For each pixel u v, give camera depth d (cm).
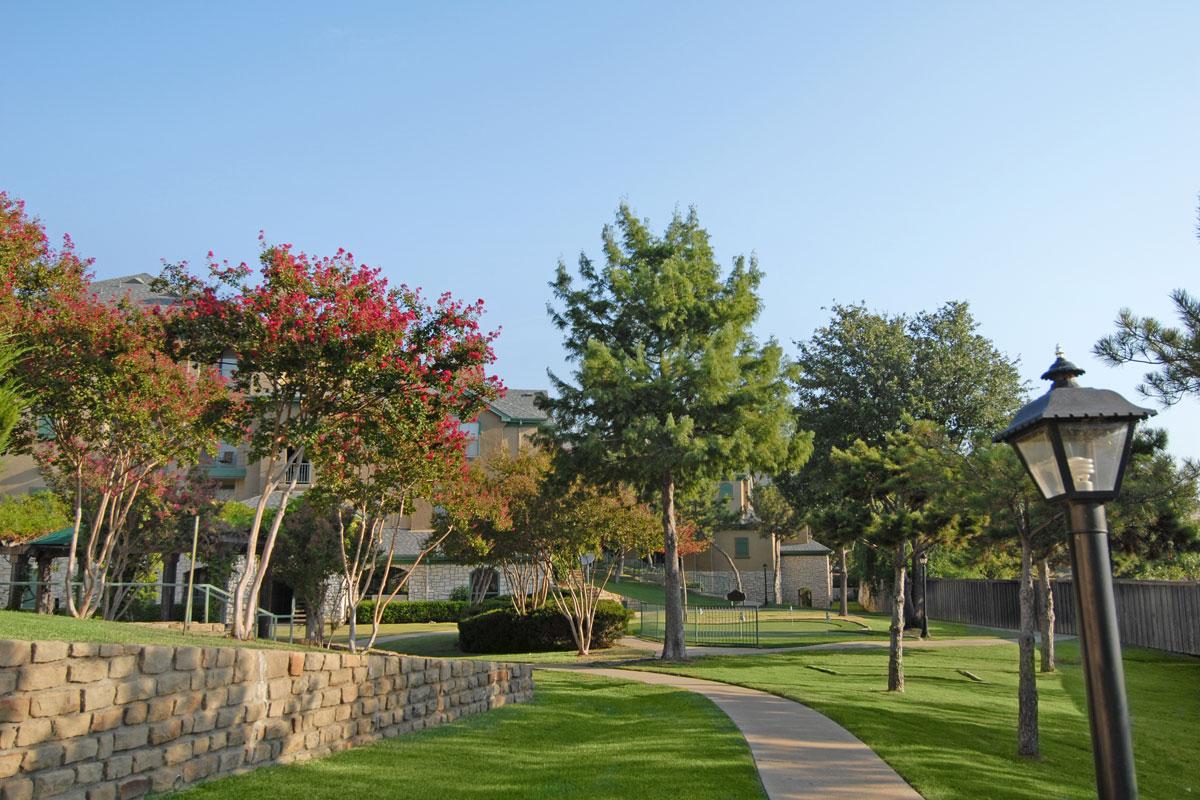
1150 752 1503
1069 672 2383
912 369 4275
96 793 683
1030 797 983
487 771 977
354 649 1942
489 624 2884
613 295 2464
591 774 972
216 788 791
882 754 1108
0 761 611
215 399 1697
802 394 4472
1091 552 505
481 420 4388
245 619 1530
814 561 6291
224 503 2847
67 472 2003
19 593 2472
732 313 2417
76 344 1573
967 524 1838
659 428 2205
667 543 2433
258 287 1488
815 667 2275
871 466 1912
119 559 2312
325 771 906
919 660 2516
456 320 1573
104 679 701
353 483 1816
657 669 2159
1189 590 2728
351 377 1471
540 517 2644
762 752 1095
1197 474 1553
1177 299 1427
